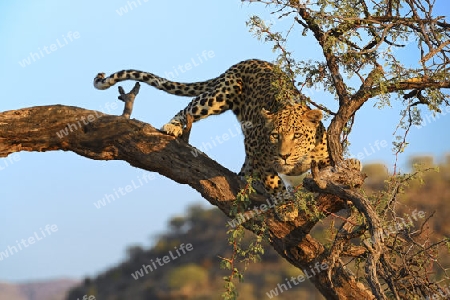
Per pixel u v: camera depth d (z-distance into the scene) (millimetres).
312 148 16828
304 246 15383
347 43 15008
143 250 65625
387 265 13625
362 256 14977
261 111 16828
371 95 14555
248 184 14969
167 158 16234
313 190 14156
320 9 14625
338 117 14867
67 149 16688
